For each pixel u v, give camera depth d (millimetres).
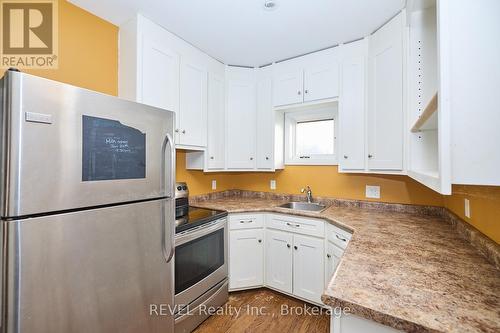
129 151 1168
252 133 2756
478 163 619
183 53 2129
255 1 1624
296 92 2469
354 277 871
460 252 1125
